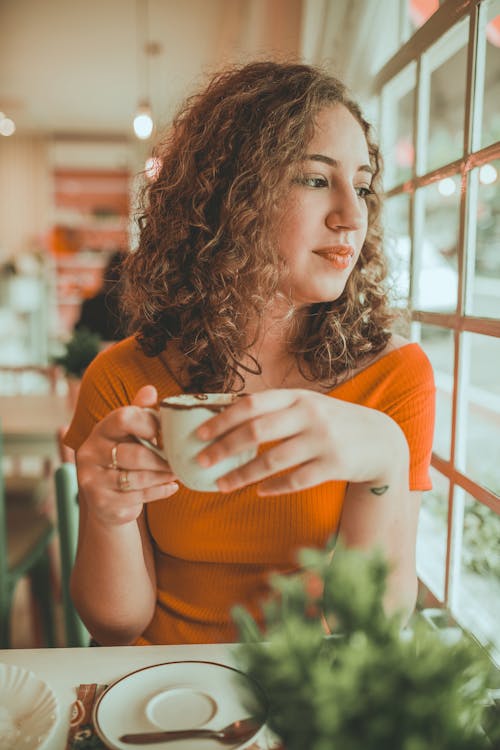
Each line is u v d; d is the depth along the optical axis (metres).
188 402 0.57
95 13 4.23
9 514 1.99
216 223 0.96
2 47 4.88
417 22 1.58
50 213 8.30
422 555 1.31
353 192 0.87
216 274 0.92
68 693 0.65
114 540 0.79
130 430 0.59
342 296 0.99
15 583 1.73
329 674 0.36
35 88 6.09
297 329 0.99
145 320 1.04
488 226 1.91
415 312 1.29
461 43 1.19
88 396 1.02
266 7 2.55
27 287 6.70
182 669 0.67
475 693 0.37
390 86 1.54
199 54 5.08
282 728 0.37
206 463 0.54
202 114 1.01
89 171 8.30
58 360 2.30
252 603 0.93
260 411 0.54
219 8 4.14
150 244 1.06
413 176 1.32
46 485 2.32
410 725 0.34
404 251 1.40
